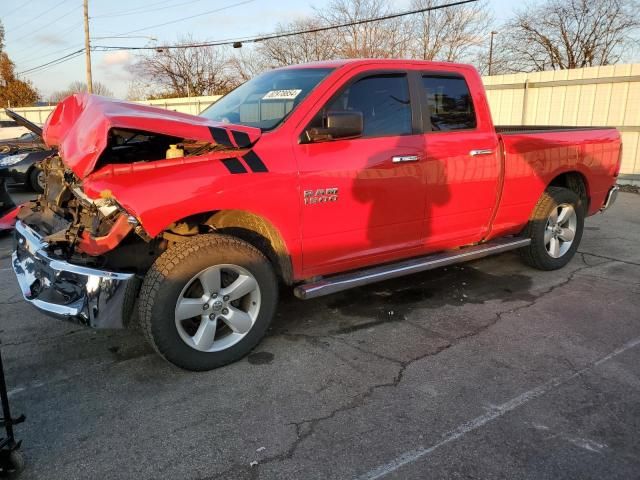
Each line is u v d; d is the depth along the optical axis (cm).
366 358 354
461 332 396
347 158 360
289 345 374
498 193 465
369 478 238
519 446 260
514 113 1348
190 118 322
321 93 356
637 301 459
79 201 327
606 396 306
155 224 291
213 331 328
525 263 551
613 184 586
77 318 300
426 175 405
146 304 305
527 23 3641
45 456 253
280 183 330
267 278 343
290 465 246
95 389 315
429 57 3725
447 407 295
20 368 341
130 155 367
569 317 424
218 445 261
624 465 246
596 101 1188
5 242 686
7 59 5053
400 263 418
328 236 364
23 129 1692
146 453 256
